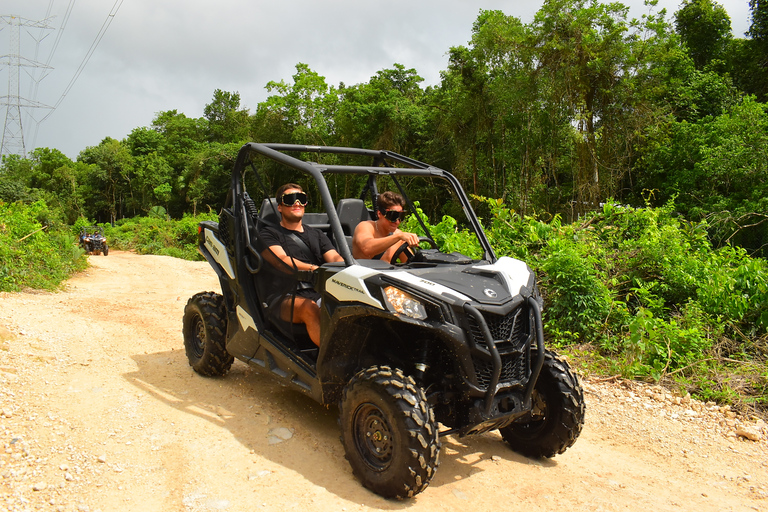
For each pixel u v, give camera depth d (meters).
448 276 3.37
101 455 3.29
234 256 4.34
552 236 8.08
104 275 14.90
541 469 3.61
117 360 5.30
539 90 21.86
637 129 20.77
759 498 3.41
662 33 21.05
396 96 33.78
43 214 21.47
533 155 23.80
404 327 3.39
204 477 3.12
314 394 3.65
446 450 3.81
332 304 3.40
